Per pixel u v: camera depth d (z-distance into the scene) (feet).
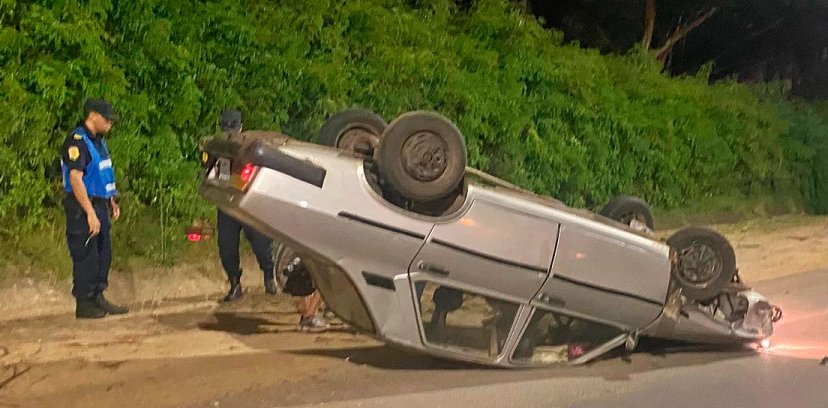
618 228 22.13
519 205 20.74
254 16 34.86
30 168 28.58
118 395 19.22
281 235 19.10
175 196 31.40
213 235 31.53
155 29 30.66
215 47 32.96
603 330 22.66
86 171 24.86
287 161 18.84
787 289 35.24
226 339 23.99
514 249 20.49
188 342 23.49
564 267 20.97
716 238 23.22
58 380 19.93
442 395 20.07
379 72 38.68
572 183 49.21
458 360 21.30
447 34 45.55
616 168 52.90
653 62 62.28
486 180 24.25
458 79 42.27
